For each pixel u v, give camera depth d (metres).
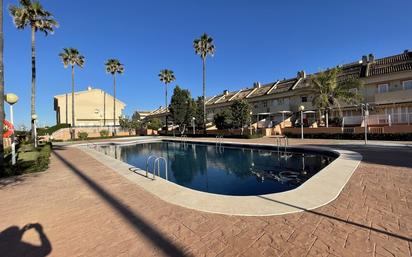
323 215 4.25
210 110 46.44
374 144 15.65
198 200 5.34
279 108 33.31
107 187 6.83
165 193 6.00
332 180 6.54
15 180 8.02
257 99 36.78
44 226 4.20
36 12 20.98
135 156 19.06
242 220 4.18
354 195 5.28
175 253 3.19
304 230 3.71
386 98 23.25
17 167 9.41
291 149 15.81
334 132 22.67
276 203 4.93
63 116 50.09
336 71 24.52
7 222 4.41
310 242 3.34
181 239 3.57
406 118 22.19
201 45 33.78
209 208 4.80
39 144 24.23
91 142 30.33
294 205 4.78
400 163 8.88
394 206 4.57
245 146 18.84
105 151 22.36
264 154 16.30
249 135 25.94
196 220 4.25
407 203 4.70
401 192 5.40
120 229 3.99
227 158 16.03
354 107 25.03
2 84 9.23
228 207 4.82
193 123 36.81
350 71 27.80
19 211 4.99
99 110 53.59
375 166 8.40
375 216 4.13
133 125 47.97
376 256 2.96
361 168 8.10
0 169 8.79
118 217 4.52
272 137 26.17
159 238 3.63
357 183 6.23
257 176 10.58
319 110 25.33
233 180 10.19
